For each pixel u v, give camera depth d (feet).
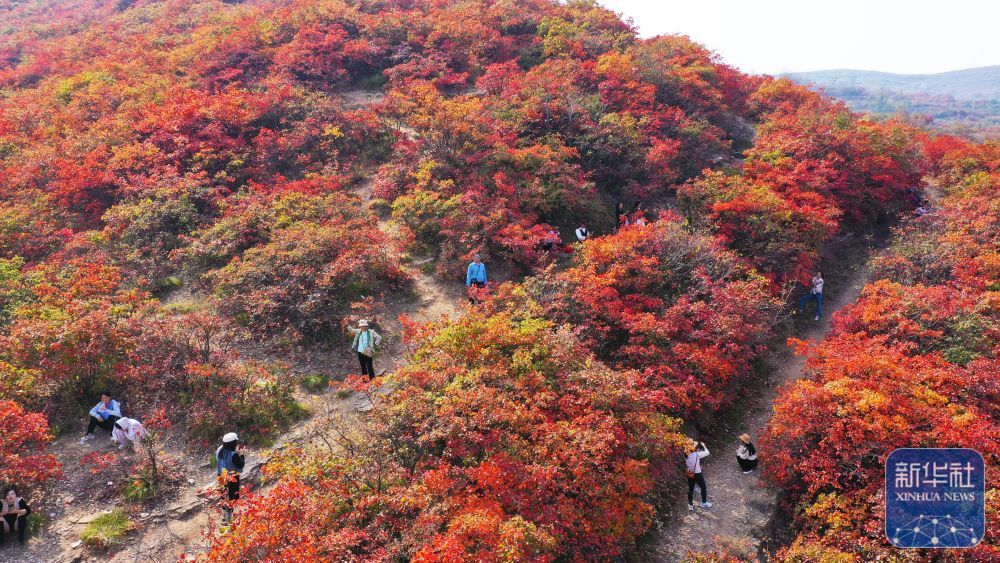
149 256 61.62
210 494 34.94
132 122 81.30
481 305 50.44
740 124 112.57
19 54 134.00
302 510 29.78
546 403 39.65
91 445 39.55
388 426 36.04
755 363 57.88
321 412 44.01
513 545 28.63
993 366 45.37
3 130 84.58
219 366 45.24
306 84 100.68
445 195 67.97
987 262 59.62
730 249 66.23
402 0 131.13
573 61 101.86
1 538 32.37
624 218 69.00
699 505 42.88
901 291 56.03
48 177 73.20
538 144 77.00
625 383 40.83
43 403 41.42
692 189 70.90
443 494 32.35
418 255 65.87
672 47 120.37
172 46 117.60
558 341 43.88
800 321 65.57
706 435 49.37
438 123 74.95
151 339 45.06
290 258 55.16
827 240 76.59
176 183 69.67
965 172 100.83
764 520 41.91
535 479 33.47
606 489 36.24
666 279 56.75
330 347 51.01
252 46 108.06
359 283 56.59
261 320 52.16
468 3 128.06
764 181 76.18
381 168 78.13
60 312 45.57
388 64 112.27
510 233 62.03
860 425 40.42
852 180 81.20
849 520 38.52
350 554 28.53
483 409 35.81
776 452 43.75
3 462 33.73
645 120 86.02
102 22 147.23
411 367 41.32
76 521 34.17
